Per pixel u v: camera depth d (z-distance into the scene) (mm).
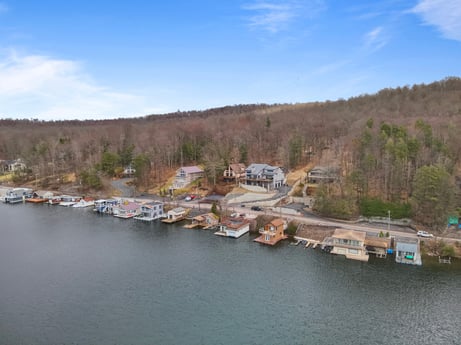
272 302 46781
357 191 84500
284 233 75438
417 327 40656
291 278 53938
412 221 74250
